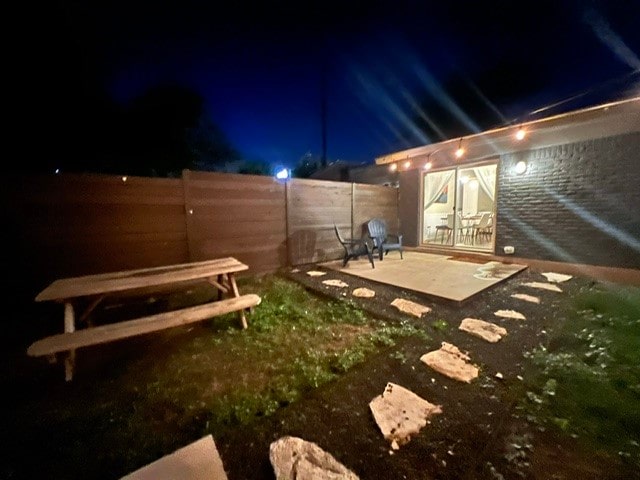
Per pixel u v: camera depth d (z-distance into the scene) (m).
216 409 1.83
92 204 3.83
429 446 1.51
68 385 2.17
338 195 6.63
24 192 3.42
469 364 2.28
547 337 2.74
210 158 11.87
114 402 1.97
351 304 3.71
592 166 4.80
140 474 1.36
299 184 5.92
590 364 2.29
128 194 4.07
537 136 5.33
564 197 5.13
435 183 8.10
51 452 1.55
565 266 5.18
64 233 3.67
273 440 1.58
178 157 10.21
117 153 8.57
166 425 1.74
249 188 5.22
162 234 4.38
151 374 2.29
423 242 7.84
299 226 5.96
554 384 2.00
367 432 1.62
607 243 4.72
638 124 4.30
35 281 3.54
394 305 3.66
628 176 4.46
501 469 1.38
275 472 1.36
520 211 5.71
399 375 2.17
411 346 2.61
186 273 3.05
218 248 4.93
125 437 1.64
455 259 6.45
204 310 2.73
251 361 2.45
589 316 3.21
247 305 2.96
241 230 5.16
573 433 1.58
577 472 1.35
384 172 8.95
